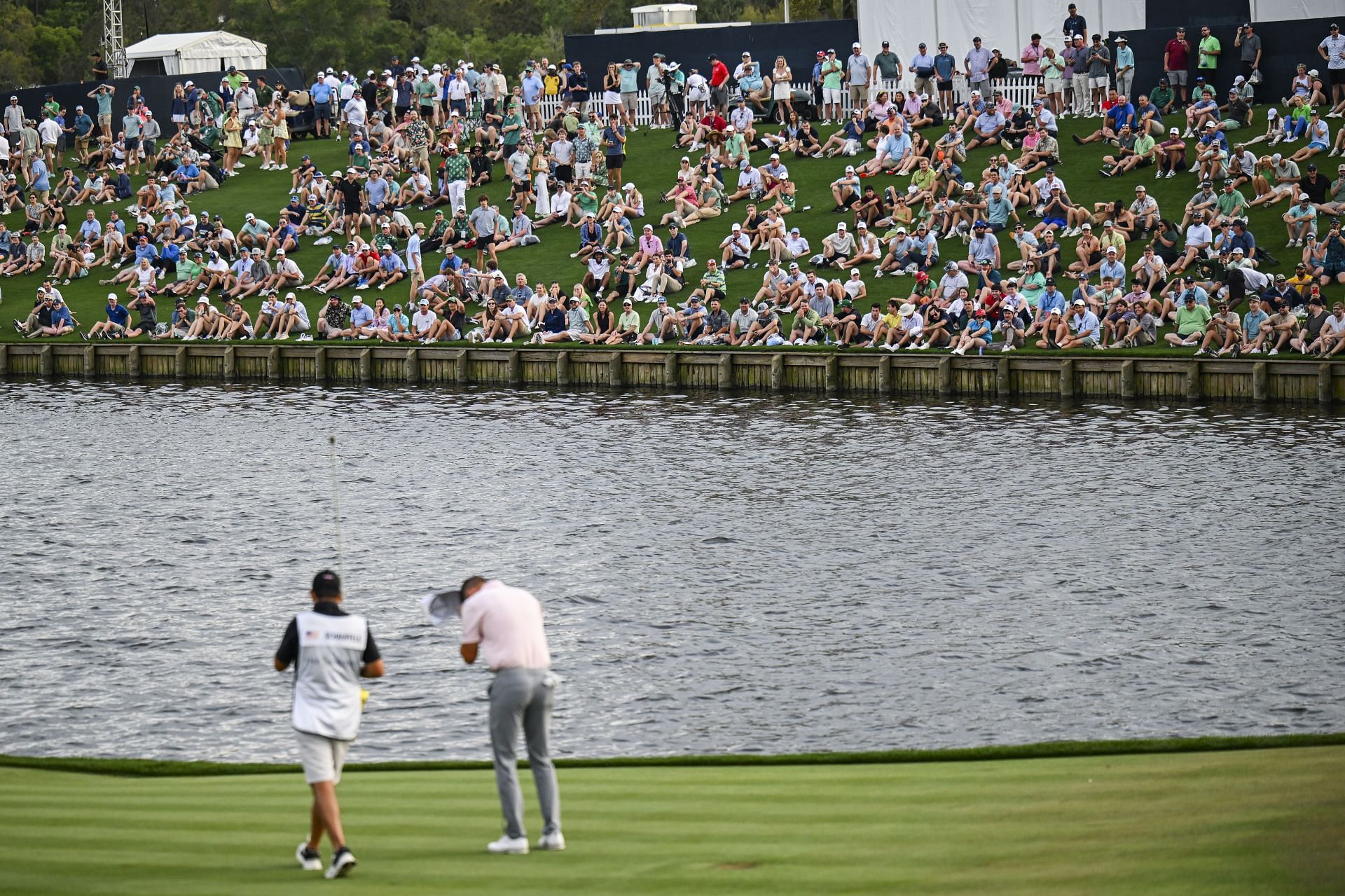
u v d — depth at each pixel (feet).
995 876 92.63
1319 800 108.78
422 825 111.24
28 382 473.26
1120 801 111.45
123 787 129.49
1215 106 490.08
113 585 246.47
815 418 373.20
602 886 93.20
